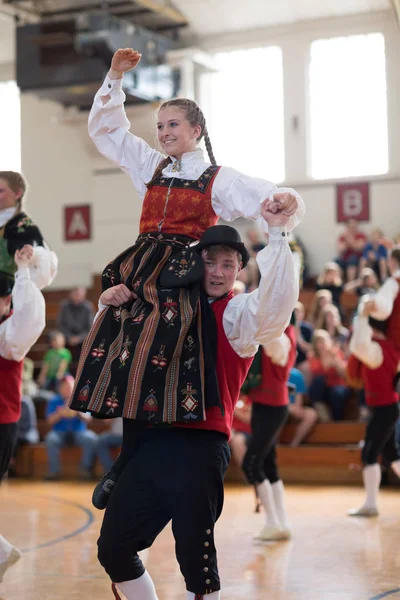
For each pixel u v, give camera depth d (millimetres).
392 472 10984
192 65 17000
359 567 6148
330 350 12227
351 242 16500
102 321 3514
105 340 3465
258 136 17797
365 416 11875
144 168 3867
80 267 19344
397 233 16891
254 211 3502
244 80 17875
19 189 5148
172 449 3404
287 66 17547
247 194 3514
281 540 7344
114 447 12516
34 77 15688
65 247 19484
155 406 3268
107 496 3588
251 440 7391
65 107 17656
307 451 11758
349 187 17188
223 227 3512
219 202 3588
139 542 3459
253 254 15820
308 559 6492
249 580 5801
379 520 8312
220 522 8375
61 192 19594
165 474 3385
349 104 17297
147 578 3588
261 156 17797
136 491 3395
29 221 5176
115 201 18969
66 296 18766
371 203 17094
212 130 18078
